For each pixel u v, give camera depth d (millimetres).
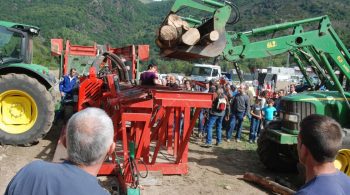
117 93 6105
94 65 7598
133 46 12172
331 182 1903
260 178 6039
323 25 6523
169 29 5141
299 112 6250
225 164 7398
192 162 7289
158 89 5984
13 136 7168
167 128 7344
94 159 1830
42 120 7262
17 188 1785
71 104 8766
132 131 6367
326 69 6656
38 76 7781
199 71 23016
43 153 6938
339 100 6406
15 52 7719
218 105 8820
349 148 5785
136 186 4910
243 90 9594
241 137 10562
